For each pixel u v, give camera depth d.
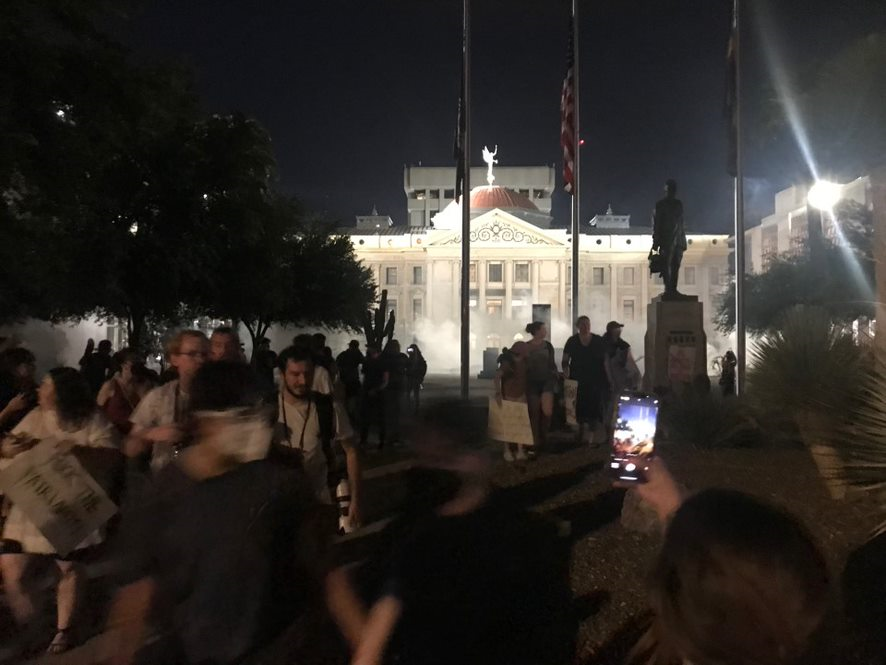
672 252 18.08
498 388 10.99
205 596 3.15
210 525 3.20
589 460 11.27
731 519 1.91
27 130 14.88
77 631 5.91
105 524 5.93
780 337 8.68
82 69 15.30
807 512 7.46
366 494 9.77
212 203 27.11
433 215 113.69
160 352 36.53
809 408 7.74
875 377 6.88
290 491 3.36
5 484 5.73
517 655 3.26
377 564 3.47
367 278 51.06
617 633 5.34
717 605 1.84
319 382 5.89
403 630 3.03
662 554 1.96
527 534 3.26
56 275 20.69
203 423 3.41
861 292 34.00
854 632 4.89
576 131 21.62
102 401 9.08
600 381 13.23
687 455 10.57
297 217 33.50
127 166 25.28
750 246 79.00
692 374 17.78
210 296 30.31
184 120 22.94
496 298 98.56
